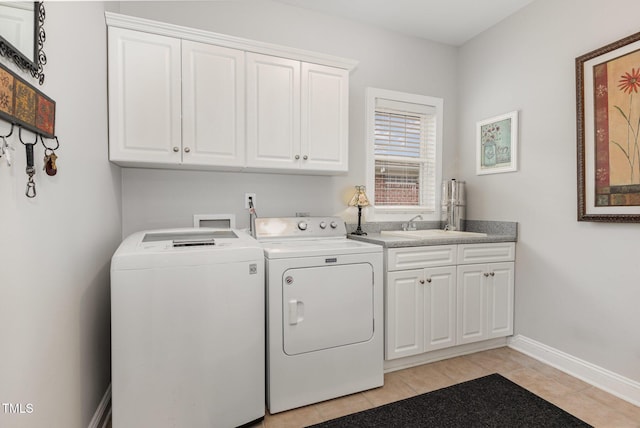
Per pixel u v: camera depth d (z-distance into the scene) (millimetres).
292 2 2482
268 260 1714
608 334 1996
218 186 2354
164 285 1430
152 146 1854
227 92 2016
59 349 1163
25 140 939
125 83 1800
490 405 1839
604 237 2020
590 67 2043
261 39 2424
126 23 1781
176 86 1897
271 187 2502
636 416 1740
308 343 1806
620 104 1898
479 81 2930
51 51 1105
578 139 2100
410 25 2803
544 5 2371
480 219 2900
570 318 2203
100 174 1648
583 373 2117
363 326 1956
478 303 2451
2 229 824
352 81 2736
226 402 1554
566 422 1689
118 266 1366
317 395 1838
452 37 2998
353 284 1921
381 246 2043
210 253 1508
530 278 2467
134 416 1399
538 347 2402
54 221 1127
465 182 3057
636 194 1834
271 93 2129
